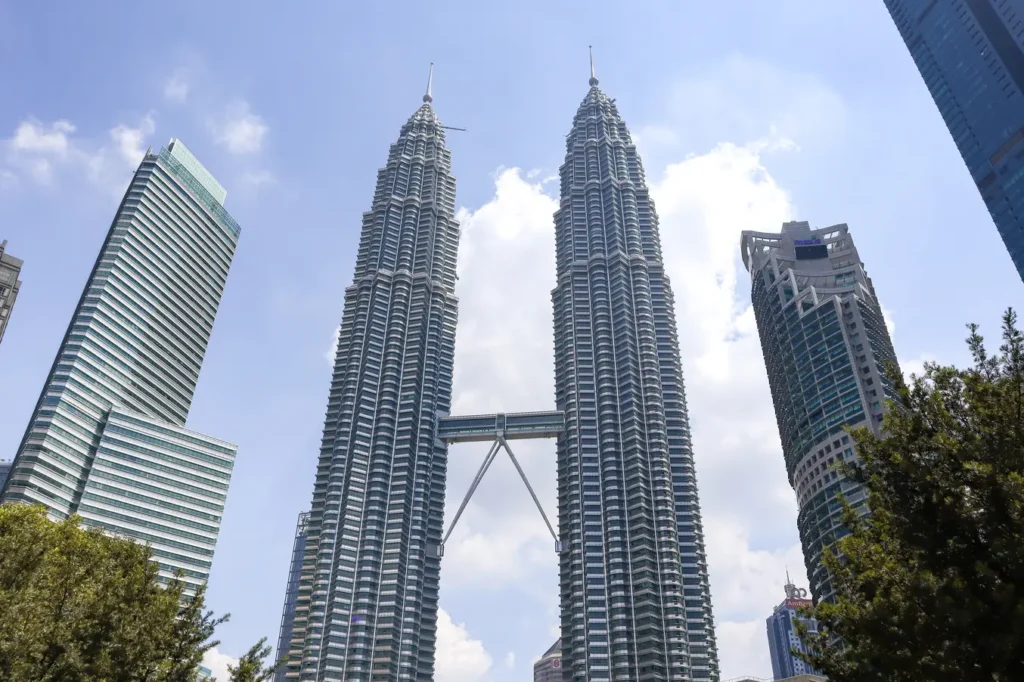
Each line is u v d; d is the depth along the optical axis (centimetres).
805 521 19538
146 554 5391
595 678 18075
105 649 4138
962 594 2562
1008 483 2597
